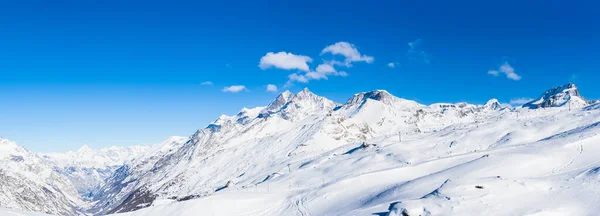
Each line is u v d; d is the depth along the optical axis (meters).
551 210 51.44
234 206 100.75
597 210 50.00
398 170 118.44
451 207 54.72
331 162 189.12
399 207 57.94
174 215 97.25
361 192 97.50
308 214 88.25
